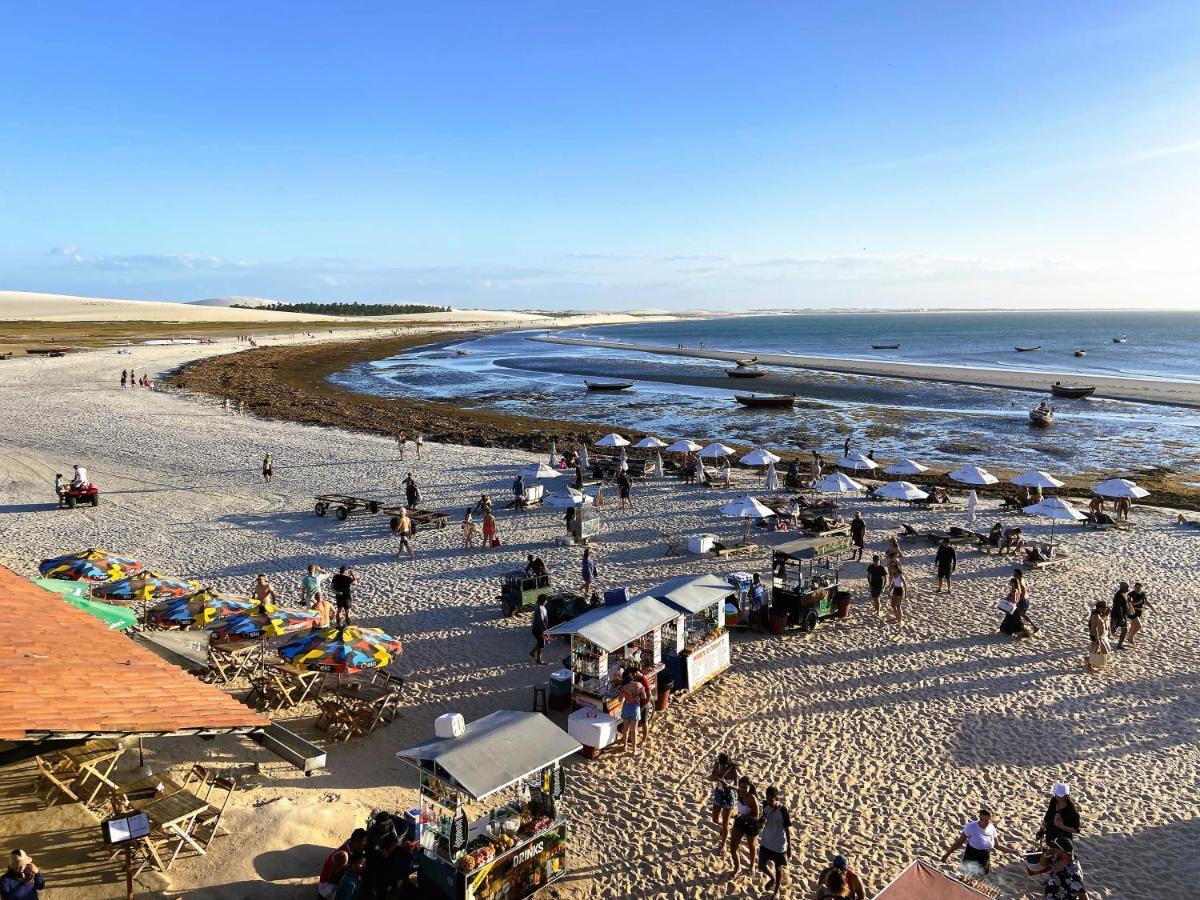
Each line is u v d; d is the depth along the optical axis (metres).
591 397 71.88
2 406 54.44
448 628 18.67
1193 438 48.25
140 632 16.03
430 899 9.26
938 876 8.39
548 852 9.99
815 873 10.48
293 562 23.81
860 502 32.19
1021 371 93.00
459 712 14.70
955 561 23.41
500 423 55.28
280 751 12.51
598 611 15.02
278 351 113.50
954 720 14.62
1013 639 18.20
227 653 15.57
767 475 34.72
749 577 20.12
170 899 8.79
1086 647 17.81
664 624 15.56
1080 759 13.38
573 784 12.58
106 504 30.53
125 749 11.84
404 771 12.66
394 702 14.81
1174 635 18.50
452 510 30.28
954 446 46.78
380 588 21.52
